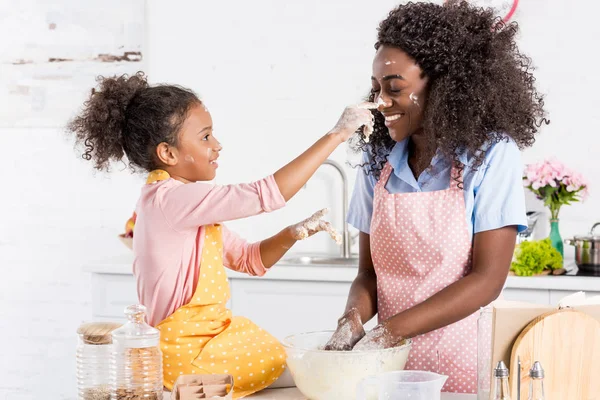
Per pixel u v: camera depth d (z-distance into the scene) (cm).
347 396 137
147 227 157
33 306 374
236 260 178
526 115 164
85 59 356
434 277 166
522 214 158
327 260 326
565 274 274
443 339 165
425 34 156
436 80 158
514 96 160
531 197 312
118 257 335
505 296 270
